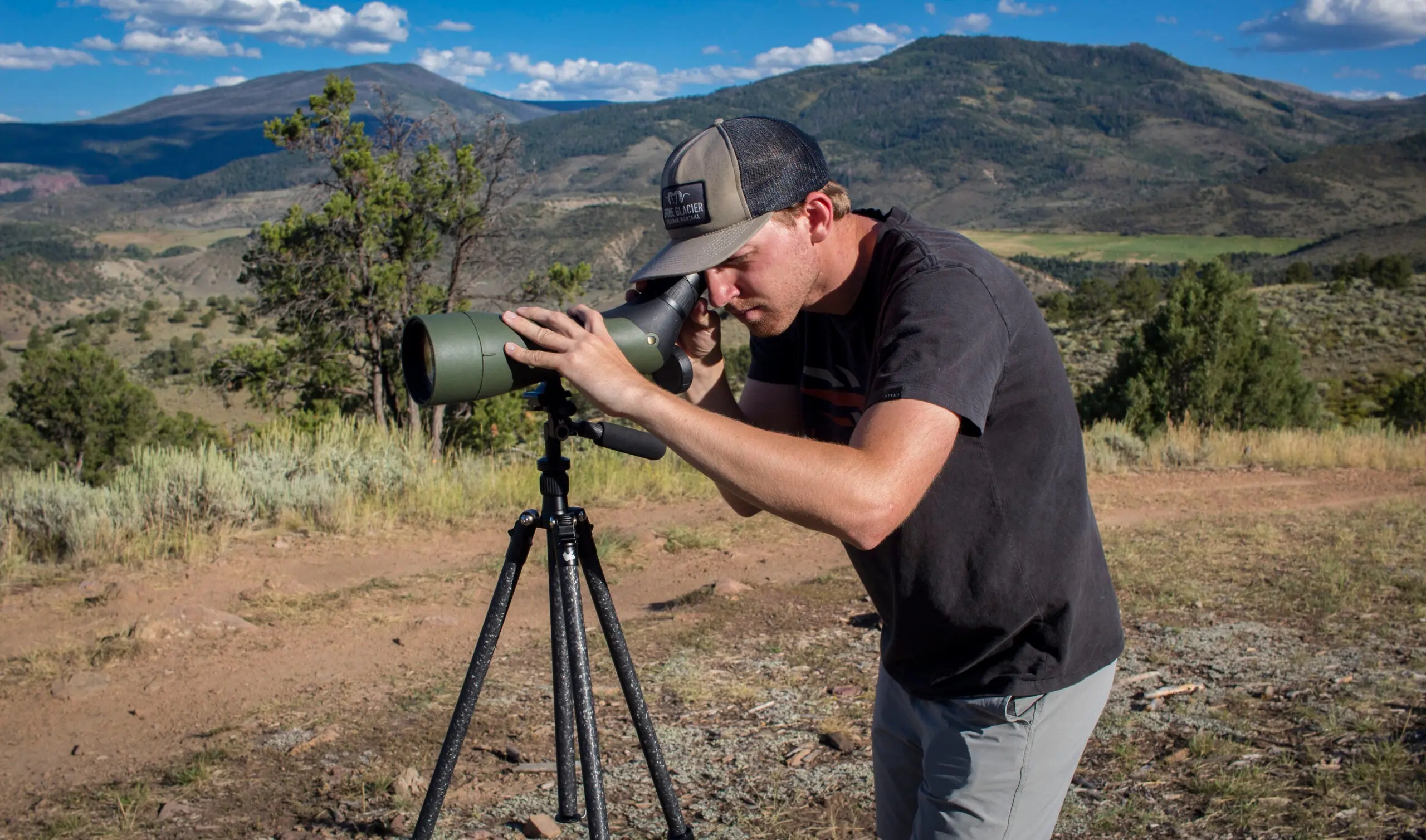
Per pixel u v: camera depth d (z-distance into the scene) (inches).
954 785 67.4
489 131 713.0
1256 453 521.0
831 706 149.2
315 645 179.0
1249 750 131.3
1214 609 205.6
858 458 54.0
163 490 259.4
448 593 215.6
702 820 113.3
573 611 72.0
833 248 65.5
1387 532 293.7
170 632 179.6
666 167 64.8
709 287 65.1
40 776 127.1
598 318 61.5
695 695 153.9
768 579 233.8
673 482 344.5
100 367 1349.7
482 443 639.1
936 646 66.6
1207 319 972.6
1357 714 143.6
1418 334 2158.0
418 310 707.4
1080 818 113.8
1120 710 148.6
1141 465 489.7
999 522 61.4
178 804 117.0
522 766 127.3
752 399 81.2
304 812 115.3
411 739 137.3
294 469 299.7
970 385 56.1
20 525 243.4
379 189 674.8
